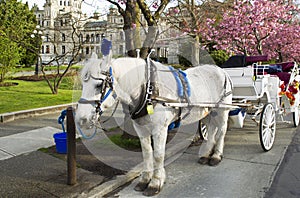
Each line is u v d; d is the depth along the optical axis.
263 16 11.95
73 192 3.90
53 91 12.62
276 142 6.36
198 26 8.62
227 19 11.79
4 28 17.61
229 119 5.87
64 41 17.95
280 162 5.17
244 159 5.34
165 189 4.17
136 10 6.12
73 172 4.09
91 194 3.86
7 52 15.59
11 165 4.82
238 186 4.25
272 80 6.67
